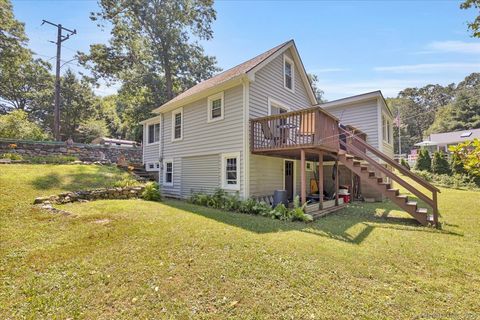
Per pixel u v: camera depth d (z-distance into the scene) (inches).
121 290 109.6
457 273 132.3
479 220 266.7
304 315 94.0
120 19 857.5
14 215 212.4
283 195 325.4
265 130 321.4
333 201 372.8
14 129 511.2
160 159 512.4
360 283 119.3
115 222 207.6
